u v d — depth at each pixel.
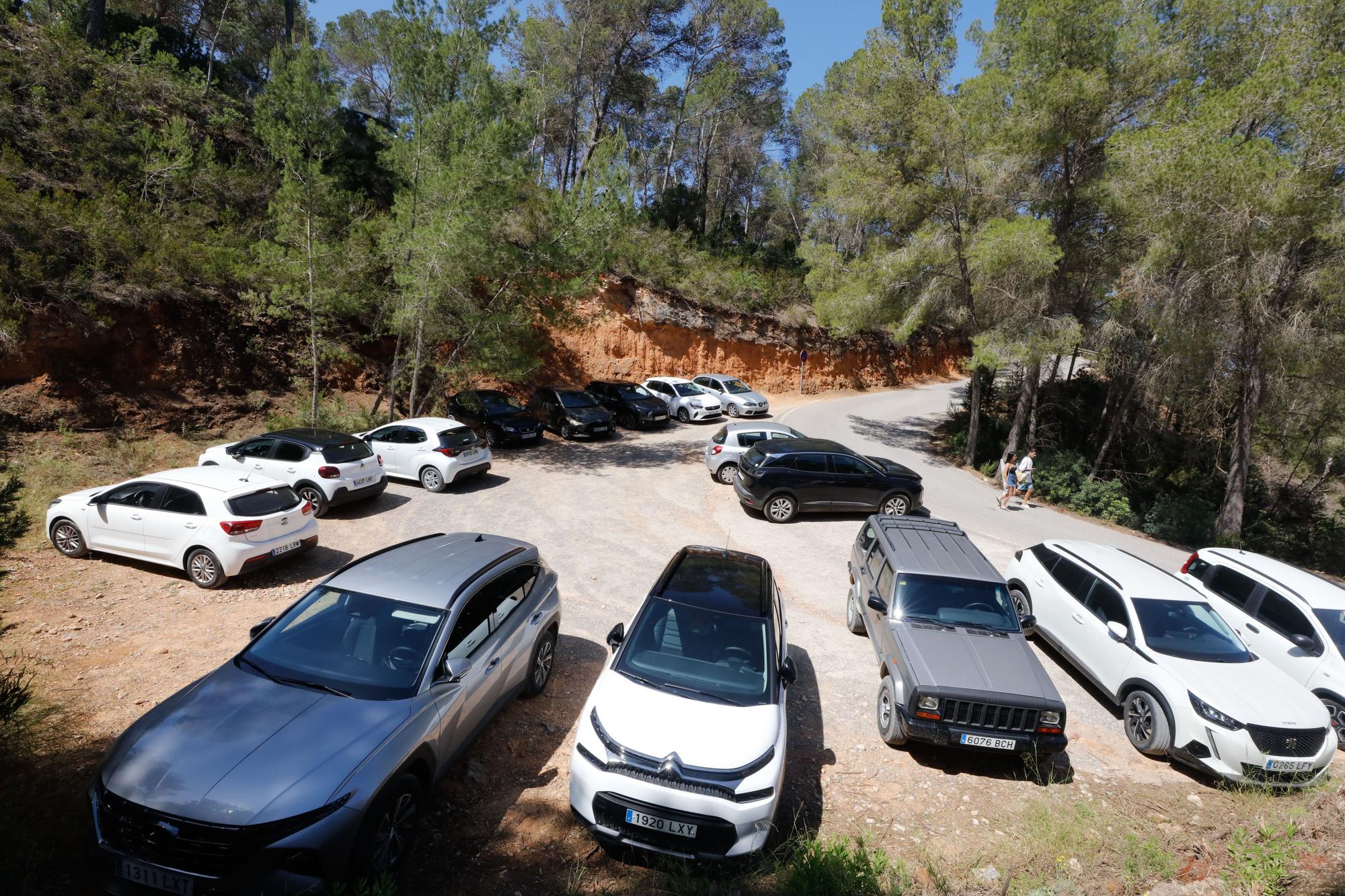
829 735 6.94
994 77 19.16
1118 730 7.56
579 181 18.89
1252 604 9.06
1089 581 8.56
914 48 20.77
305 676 5.00
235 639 7.86
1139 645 7.35
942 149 19.97
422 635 5.36
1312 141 14.14
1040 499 20.06
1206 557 10.13
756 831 4.76
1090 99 18.06
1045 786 6.30
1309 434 23.94
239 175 21.00
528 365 19.92
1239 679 6.90
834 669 8.38
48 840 4.48
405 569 6.12
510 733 6.38
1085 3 17.91
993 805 5.95
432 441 15.24
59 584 8.93
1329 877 4.84
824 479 14.63
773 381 36.97
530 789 5.64
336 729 4.50
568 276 19.69
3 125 16.41
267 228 20.39
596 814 4.87
